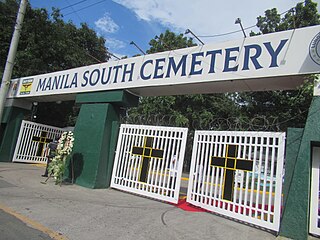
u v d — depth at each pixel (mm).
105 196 7441
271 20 15578
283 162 5523
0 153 12812
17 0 17609
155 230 4949
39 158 14055
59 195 7012
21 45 17531
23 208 5543
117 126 9086
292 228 4953
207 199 6680
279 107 16297
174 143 7461
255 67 6375
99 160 8547
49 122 20078
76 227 4762
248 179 5969
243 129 6699
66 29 20438
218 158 6566
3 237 3996
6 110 13500
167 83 7840
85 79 10016
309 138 5148
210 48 7250
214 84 7355
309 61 5656
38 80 12242
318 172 5297
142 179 7871
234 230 5352
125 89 8883
